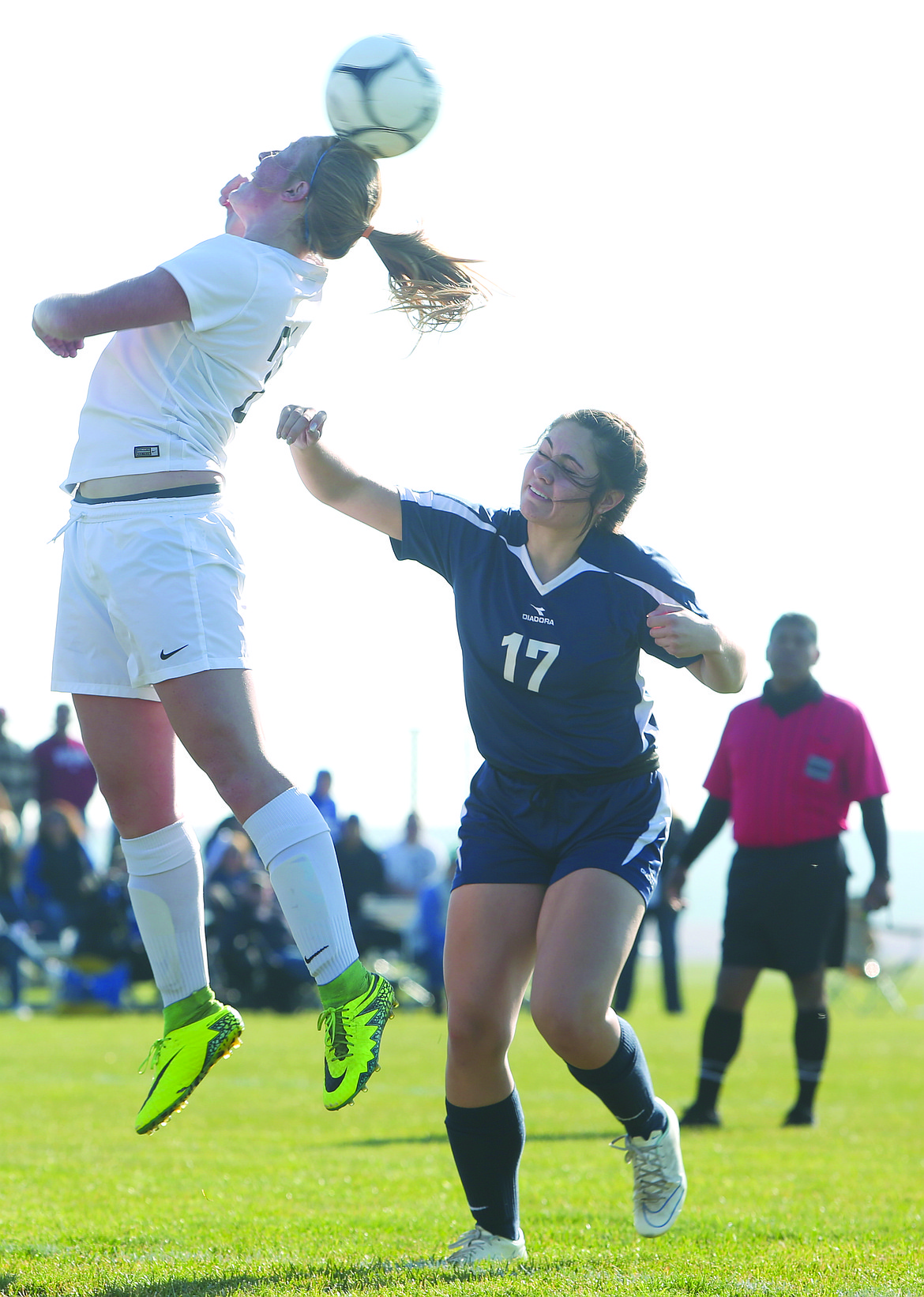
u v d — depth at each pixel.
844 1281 12.40
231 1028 13.57
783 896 25.08
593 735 13.41
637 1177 13.93
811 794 24.89
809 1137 23.88
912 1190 18.03
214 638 12.73
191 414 12.97
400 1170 19.94
